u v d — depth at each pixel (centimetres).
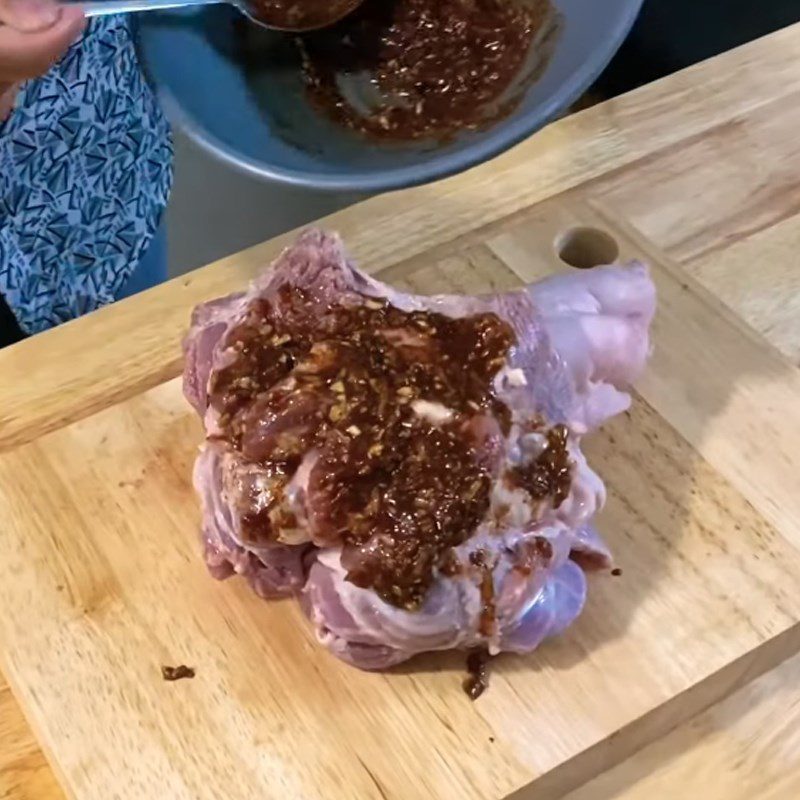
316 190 59
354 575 55
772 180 79
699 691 59
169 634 60
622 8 64
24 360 70
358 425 56
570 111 108
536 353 59
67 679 58
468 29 67
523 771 56
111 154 82
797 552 62
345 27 67
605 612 60
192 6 64
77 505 64
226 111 63
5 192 77
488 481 55
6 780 57
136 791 55
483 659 59
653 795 58
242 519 56
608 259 74
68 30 58
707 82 83
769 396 67
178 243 108
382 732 57
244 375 58
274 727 57
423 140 64
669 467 65
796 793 58
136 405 67
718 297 72
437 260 74
